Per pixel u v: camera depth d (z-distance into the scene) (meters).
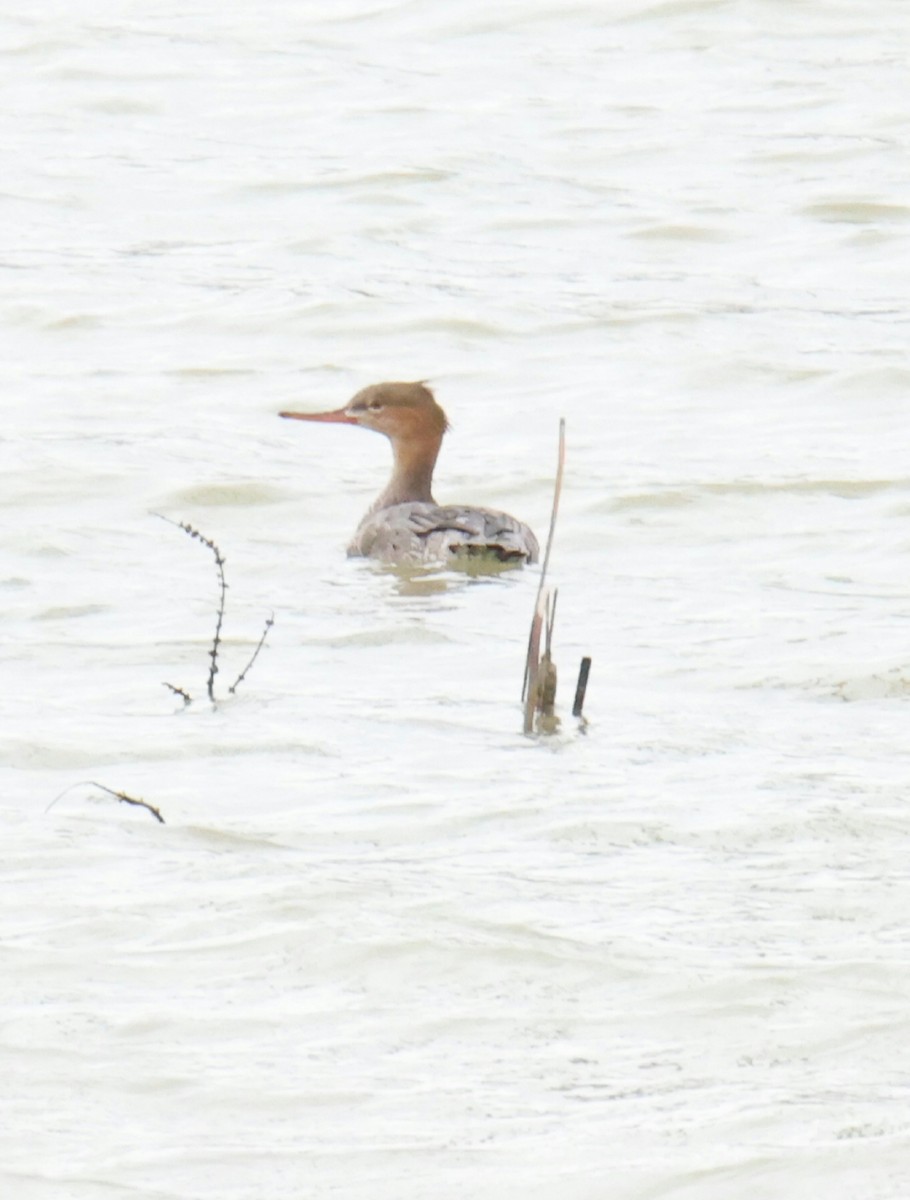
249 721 12.63
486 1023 8.64
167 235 28.34
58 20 39.50
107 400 21.72
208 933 9.45
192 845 10.55
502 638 14.70
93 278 26.28
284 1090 8.10
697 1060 8.33
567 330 24.16
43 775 11.67
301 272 26.52
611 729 12.49
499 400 21.88
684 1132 7.78
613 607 15.49
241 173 31.03
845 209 29.00
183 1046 8.45
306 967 9.10
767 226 28.41
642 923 9.59
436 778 11.59
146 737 12.30
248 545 17.44
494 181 30.48
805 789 11.37
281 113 34.03
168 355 23.42
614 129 32.91
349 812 11.06
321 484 19.31
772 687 13.40
